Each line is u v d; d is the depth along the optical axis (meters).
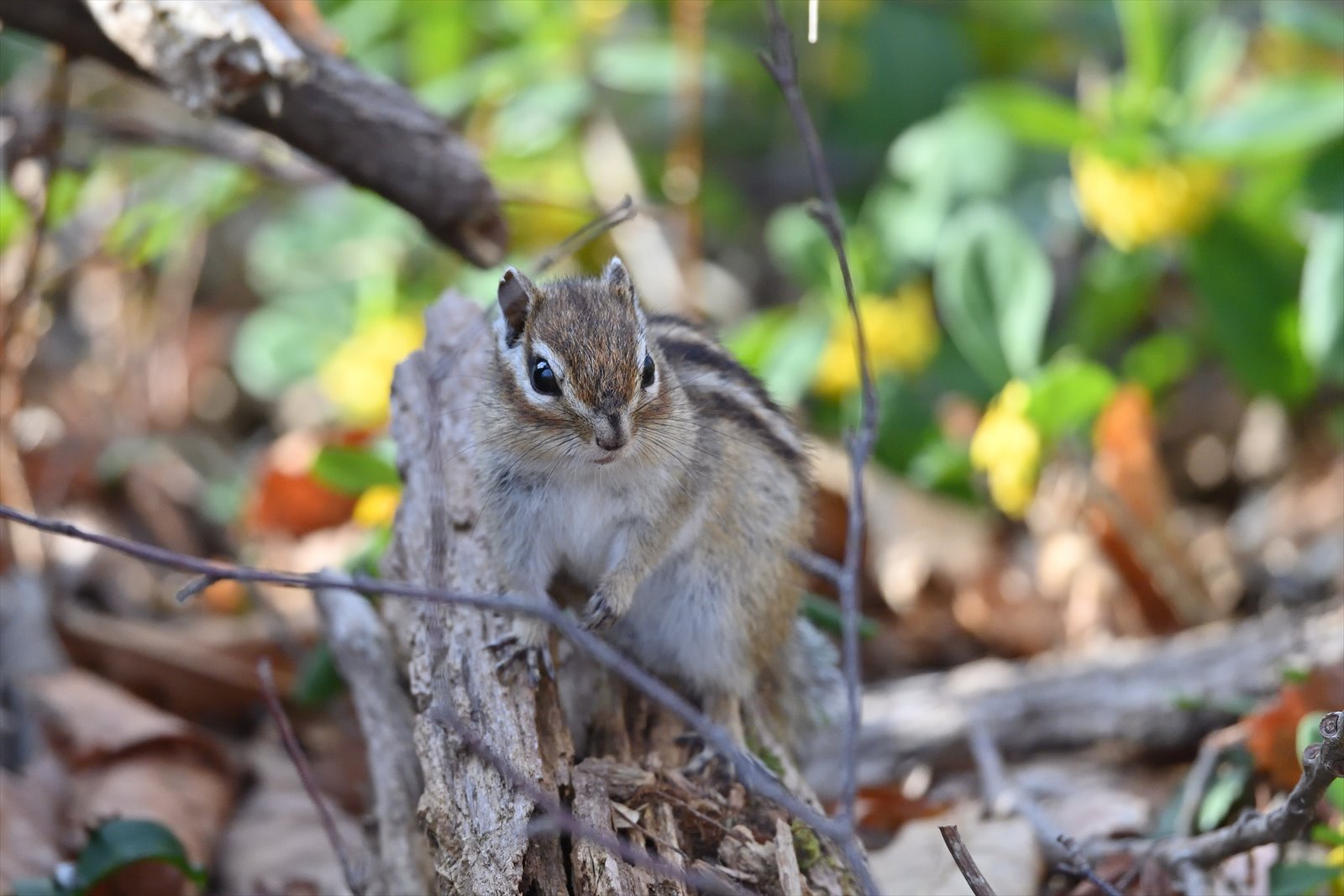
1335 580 12.65
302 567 12.84
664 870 6.41
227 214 16.98
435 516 7.64
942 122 15.05
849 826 6.45
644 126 16.72
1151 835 9.59
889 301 14.25
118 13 8.89
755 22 16.75
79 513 13.88
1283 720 9.22
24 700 10.98
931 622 13.12
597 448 7.70
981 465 12.89
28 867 9.36
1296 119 12.30
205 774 10.57
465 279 14.19
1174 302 16.27
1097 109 14.01
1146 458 12.89
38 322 12.99
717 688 8.60
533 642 7.86
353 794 10.78
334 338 14.92
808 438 10.88
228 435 16.16
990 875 8.77
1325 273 12.27
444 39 14.78
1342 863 8.18
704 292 15.88
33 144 11.59
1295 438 15.17
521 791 7.10
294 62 8.62
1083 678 10.93
